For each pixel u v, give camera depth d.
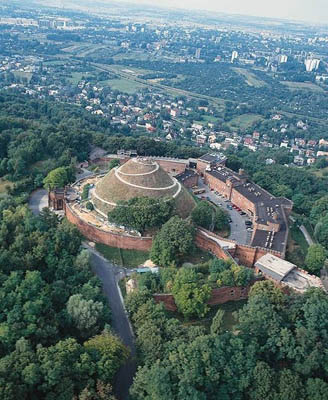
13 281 133.62
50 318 127.31
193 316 145.88
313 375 119.44
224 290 152.12
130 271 171.62
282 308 134.88
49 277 150.62
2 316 123.31
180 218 185.38
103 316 133.88
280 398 109.81
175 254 172.00
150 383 106.12
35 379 102.56
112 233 184.50
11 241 160.00
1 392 97.19
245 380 111.44
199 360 111.56
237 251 183.88
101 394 102.94
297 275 162.38
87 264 156.38
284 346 121.19
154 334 121.31
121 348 117.19
